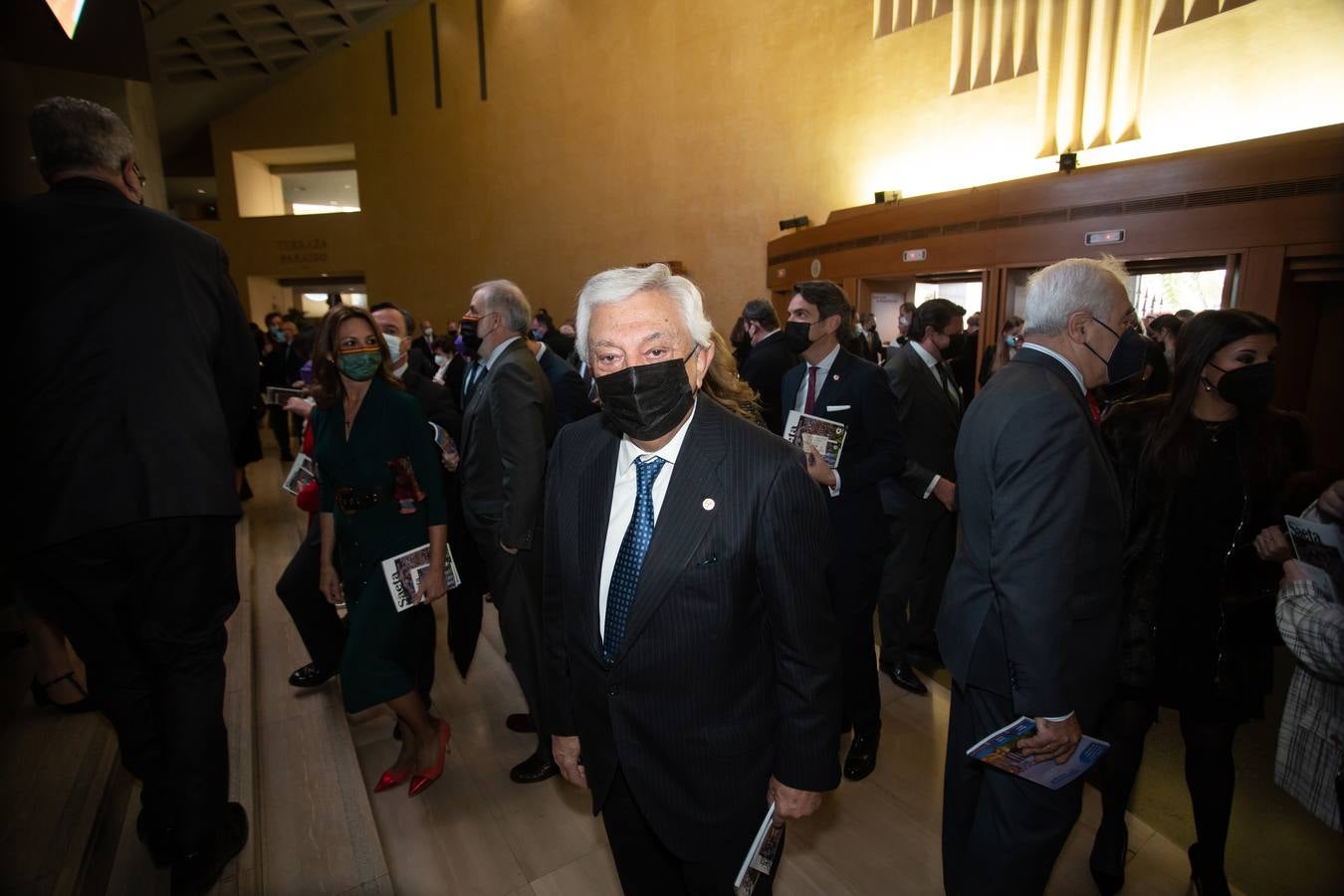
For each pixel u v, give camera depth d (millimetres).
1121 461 1739
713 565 1092
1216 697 1629
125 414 1305
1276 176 5109
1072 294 1378
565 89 13773
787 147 10836
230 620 3035
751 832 1196
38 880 1393
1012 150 8312
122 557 1367
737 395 1391
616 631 1168
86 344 1283
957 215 7371
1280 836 2021
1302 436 1620
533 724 2611
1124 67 7203
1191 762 1704
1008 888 1382
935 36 8953
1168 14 6891
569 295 14383
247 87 16500
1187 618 1642
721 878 1213
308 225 17156
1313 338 5312
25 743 1890
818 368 2389
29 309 1257
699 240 12203
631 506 1203
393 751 2480
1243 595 1614
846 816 2119
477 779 2334
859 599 2236
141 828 1709
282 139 16984
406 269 16672
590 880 1901
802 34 10453
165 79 15805
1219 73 6641
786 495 1100
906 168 9398
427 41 15531
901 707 2730
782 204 11031
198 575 1433
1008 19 8180
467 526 2379
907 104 9312
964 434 1482
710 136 11805
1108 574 1352
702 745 1144
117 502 1295
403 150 16266
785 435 2277
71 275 1285
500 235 15242
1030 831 1369
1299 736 1223
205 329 1442
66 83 2699
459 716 2721
